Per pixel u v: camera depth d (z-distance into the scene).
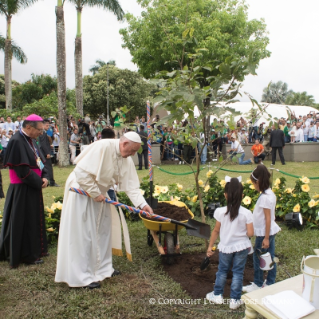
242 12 15.10
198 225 3.91
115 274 3.92
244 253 3.25
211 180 6.52
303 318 2.04
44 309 3.20
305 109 23.97
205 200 6.24
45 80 33.91
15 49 25.45
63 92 13.57
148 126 4.23
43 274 3.93
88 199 3.68
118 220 4.06
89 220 3.67
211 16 15.09
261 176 3.41
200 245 4.86
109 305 3.27
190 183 9.48
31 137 4.22
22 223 4.11
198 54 3.61
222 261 3.31
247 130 15.77
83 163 3.51
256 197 6.07
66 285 3.68
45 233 4.43
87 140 15.29
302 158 16.17
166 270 4.08
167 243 4.18
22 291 3.55
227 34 14.53
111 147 3.68
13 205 4.09
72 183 3.74
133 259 4.36
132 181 4.00
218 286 3.32
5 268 4.11
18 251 4.09
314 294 2.15
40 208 4.32
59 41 13.31
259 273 3.52
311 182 9.62
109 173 3.71
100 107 34.19
